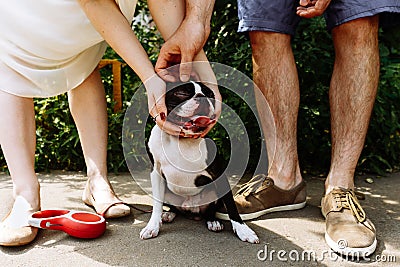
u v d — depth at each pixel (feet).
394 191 7.23
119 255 4.88
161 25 5.02
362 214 5.35
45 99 8.89
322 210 6.04
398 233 5.46
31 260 4.78
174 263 4.72
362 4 5.53
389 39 9.37
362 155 8.66
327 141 8.49
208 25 4.88
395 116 8.80
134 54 4.85
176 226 5.69
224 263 4.73
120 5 5.40
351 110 5.89
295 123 6.37
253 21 6.07
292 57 6.28
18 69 5.46
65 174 8.37
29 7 5.32
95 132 6.36
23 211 5.32
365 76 5.77
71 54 5.70
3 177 8.04
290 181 6.27
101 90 6.44
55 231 5.45
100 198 6.04
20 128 5.54
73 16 5.36
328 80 8.59
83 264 4.69
